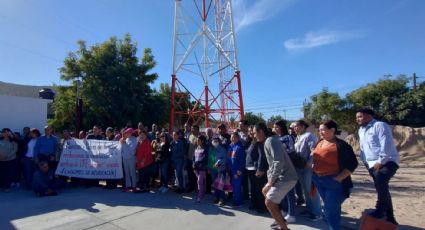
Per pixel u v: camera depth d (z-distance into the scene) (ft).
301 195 28.27
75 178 37.42
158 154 34.09
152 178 36.68
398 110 106.42
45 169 33.68
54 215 26.35
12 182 37.99
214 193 29.50
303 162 23.39
